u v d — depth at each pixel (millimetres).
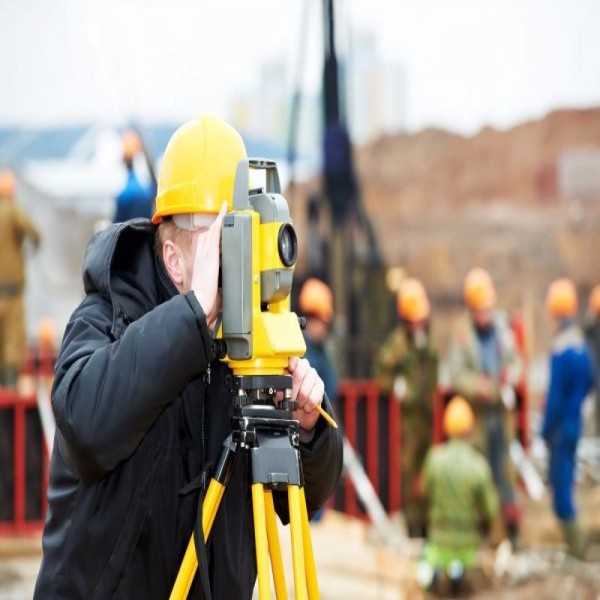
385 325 27203
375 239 28875
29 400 21188
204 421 6035
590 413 27359
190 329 5559
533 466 26297
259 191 5980
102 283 5898
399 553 21219
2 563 19516
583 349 22578
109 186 27719
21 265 24484
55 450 5980
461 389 22078
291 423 5945
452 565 19484
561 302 22641
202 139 5980
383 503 23016
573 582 20297
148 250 6121
